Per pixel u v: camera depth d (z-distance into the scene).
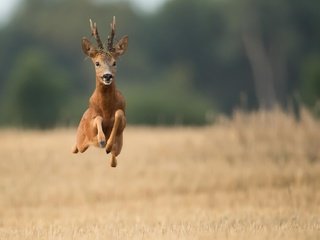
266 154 59.59
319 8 156.25
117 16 176.25
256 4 156.12
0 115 142.75
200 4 169.62
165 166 57.47
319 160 58.69
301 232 34.81
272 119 61.88
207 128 68.06
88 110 34.94
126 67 170.00
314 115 67.06
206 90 163.50
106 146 34.06
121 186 53.56
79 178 55.41
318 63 134.88
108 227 38.91
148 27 174.12
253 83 157.75
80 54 177.25
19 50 180.25
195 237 33.91
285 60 156.00
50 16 180.50
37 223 42.78
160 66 172.50
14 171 56.31
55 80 140.12
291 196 49.50
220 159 59.28
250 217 42.66
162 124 128.75
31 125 135.00
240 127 62.00
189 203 49.69
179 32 169.62
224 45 159.25
